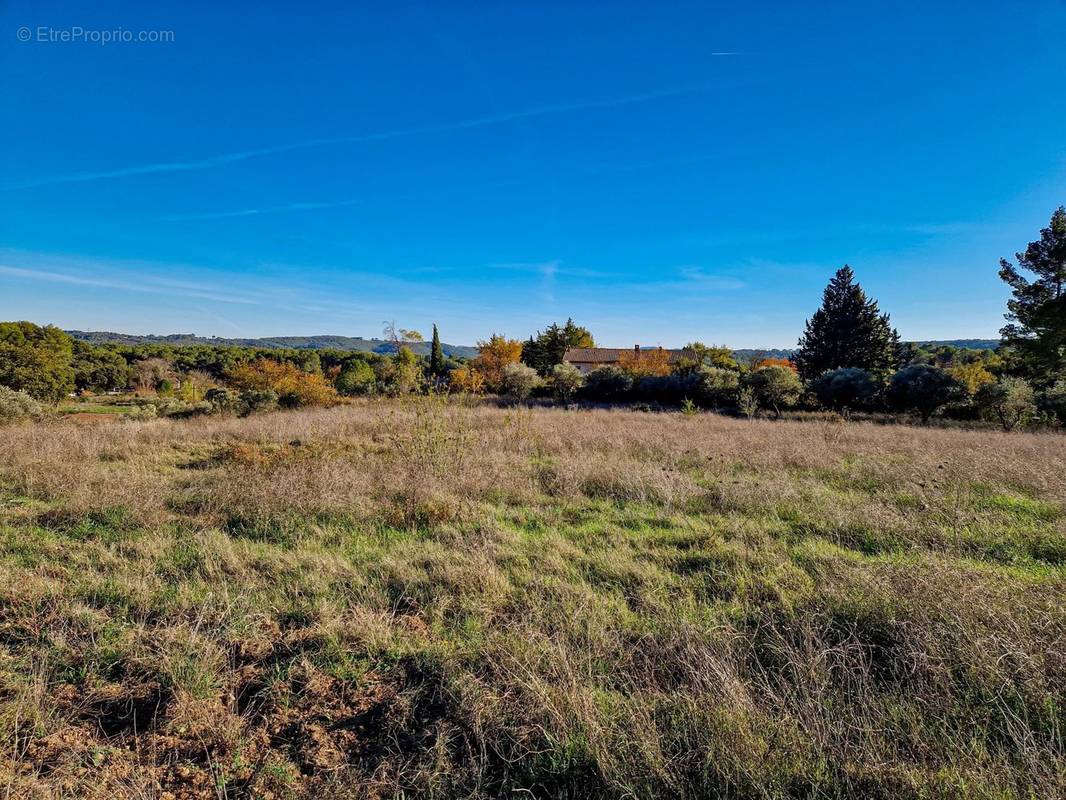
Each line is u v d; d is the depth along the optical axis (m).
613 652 2.86
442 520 5.33
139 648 2.87
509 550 4.43
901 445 10.52
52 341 39.00
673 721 2.23
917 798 1.80
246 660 2.88
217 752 2.18
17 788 1.95
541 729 2.20
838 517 5.09
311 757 2.15
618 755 2.05
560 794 1.91
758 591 3.58
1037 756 1.91
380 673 2.72
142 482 6.65
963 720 2.23
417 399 10.30
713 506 5.92
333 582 3.86
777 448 9.33
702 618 3.21
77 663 2.79
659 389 28.50
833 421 18.02
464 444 8.35
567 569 4.05
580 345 57.56
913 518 5.09
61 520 5.21
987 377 25.11
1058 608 2.92
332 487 6.08
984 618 2.85
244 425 13.83
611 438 10.55
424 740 2.24
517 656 2.72
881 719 2.23
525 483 6.85
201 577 3.92
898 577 3.41
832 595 3.30
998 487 6.25
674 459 8.63
